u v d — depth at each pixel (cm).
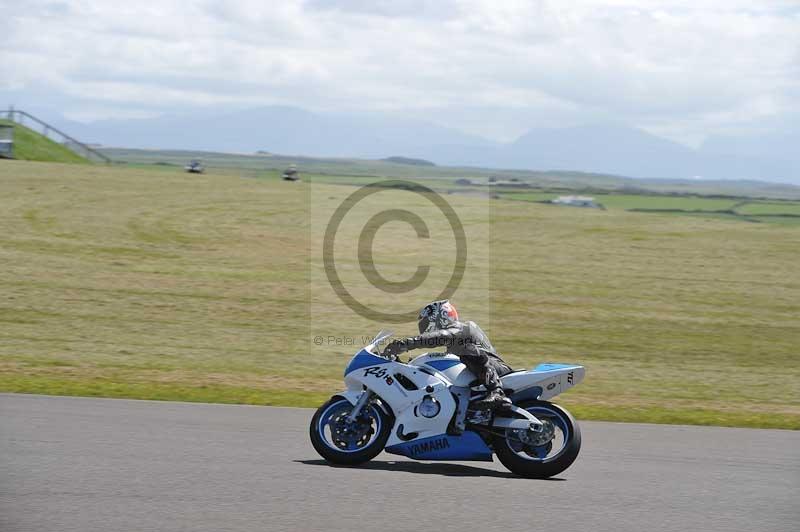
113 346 5412
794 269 9894
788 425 3678
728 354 6184
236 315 6725
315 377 4750
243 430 2870
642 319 7288
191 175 16188
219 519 1809
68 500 1906
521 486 2252
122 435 2669
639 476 2416
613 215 14012
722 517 1995
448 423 2444
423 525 1828
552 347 6178
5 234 9519
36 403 3219
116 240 9675
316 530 1761
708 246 11200
